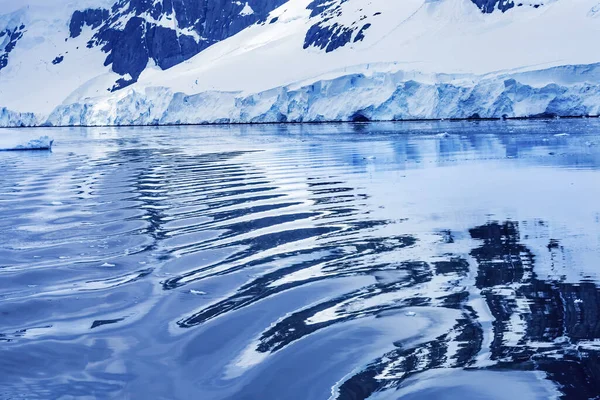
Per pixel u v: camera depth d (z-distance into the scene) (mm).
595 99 59250
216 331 6996
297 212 13984
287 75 89812
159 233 12211
